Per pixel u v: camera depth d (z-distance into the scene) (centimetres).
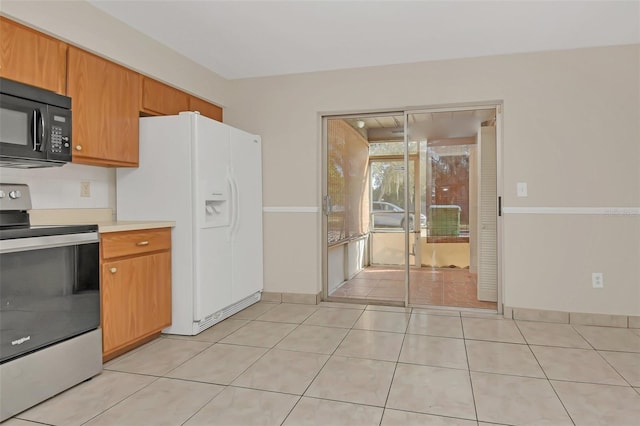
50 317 215
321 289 426
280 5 273
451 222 397
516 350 281
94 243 242
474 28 308
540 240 351
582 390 220
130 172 321
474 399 211
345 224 447
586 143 340
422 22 298
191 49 348
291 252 418
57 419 193
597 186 338
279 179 420
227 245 352
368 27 307
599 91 338
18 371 196
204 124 320
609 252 337
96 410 201
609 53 336
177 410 201
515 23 299
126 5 270
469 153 390
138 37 309
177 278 313
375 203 435
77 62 264
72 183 295
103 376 241
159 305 299
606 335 312
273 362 261
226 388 224
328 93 404
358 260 450
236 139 369
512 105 356
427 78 377
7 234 192
